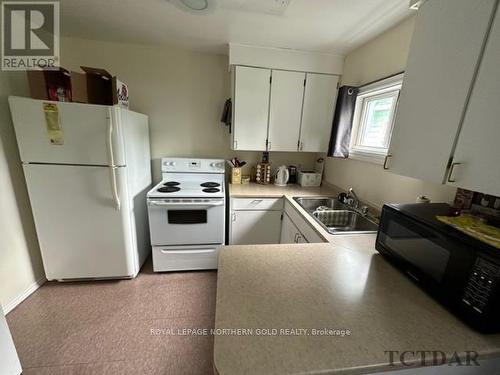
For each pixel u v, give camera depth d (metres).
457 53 0.76
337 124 2.03
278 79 2.20
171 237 2.10
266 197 2.26
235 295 0.81
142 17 1.69
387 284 0.91
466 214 0.93
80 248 1.90
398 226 1.01
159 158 2.61
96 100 1.86
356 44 1.94
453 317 0.75
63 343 1.45
